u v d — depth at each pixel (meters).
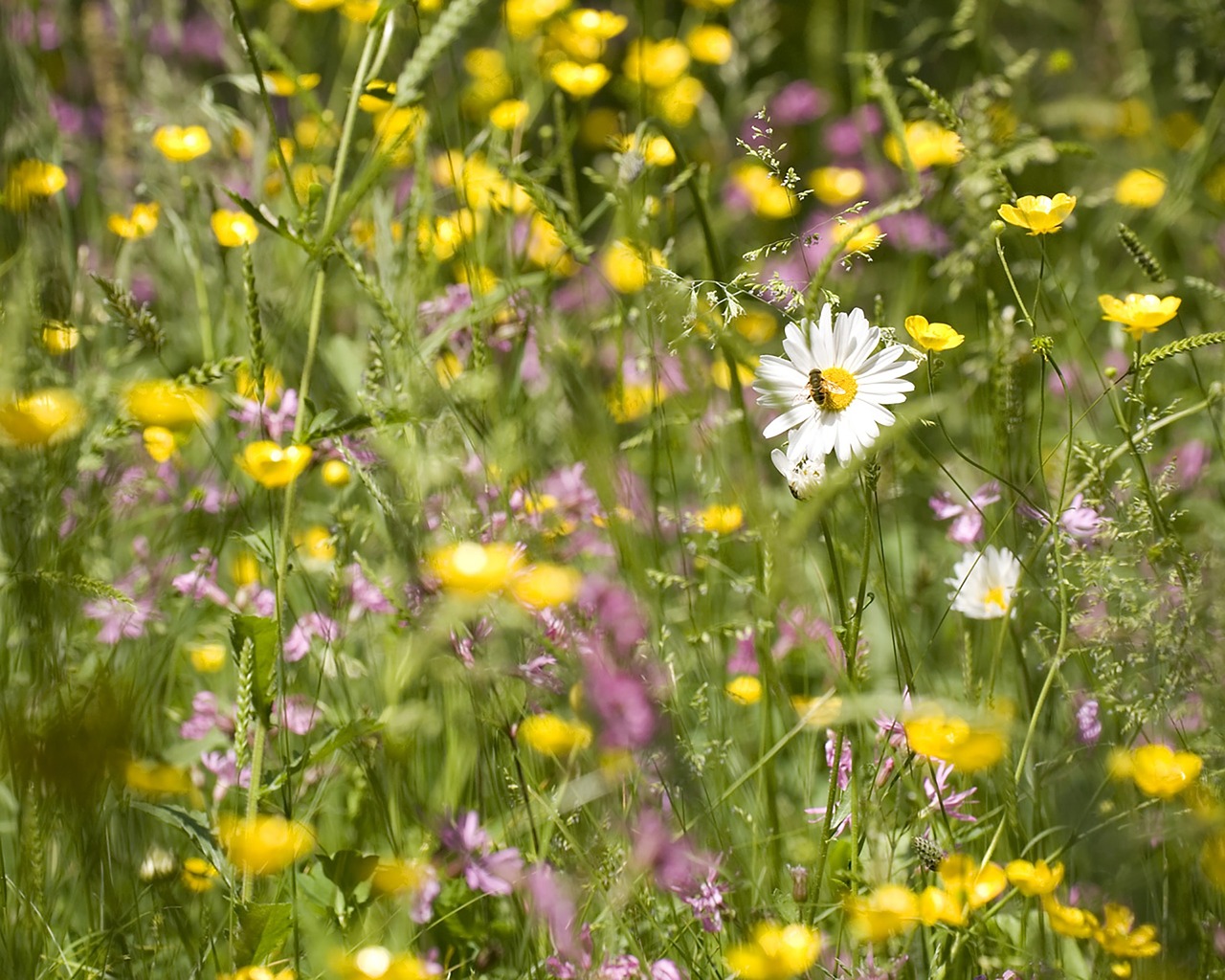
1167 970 2.23
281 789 2.30
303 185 2.66
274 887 2.28
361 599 2.37
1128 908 2.24
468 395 2.38
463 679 2.27
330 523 2.47
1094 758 2.31
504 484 2.35
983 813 2.32
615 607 2.27
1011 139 2.59
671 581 2.38
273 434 2.44
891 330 2.23
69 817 2.23
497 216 2.60
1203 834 2.23
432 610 2.27
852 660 2.21
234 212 2.65
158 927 2.26
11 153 2.61
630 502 2.42
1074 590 2.30
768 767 2.31
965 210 2.58
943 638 2.50
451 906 2.30
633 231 2.47
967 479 2.51
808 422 2.21
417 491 2.30
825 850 2.21
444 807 2.29
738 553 2.56
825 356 2.22
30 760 2.21
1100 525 2.31
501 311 2.50
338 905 2.29
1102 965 2.25
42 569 2.29
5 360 2.40
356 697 2.41
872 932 2.18
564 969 2.23
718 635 2.39
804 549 2.38
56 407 2.31
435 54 2.25
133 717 2.27
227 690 2.44
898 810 2.29
